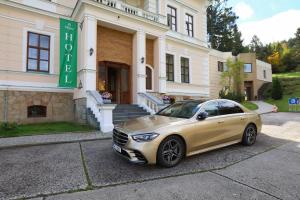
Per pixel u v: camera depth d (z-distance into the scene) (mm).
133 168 4930
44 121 12555
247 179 4293
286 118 15133
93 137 8438
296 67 56656
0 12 11539
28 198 3561
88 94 11391
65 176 4473
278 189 3848
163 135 4793
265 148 6719
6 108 11422
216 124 5863
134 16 13719
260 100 33031
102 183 4121
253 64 34875
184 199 3492
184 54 19594
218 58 29625
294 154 6082
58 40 13367
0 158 5762
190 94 19734
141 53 14320
